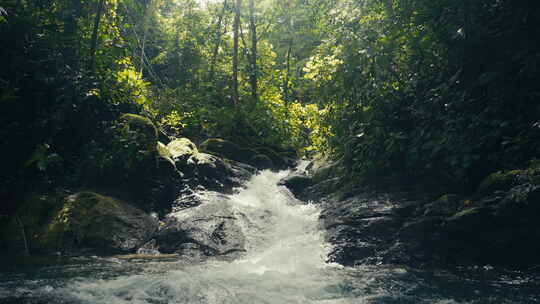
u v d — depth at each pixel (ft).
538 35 20.42
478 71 22.57
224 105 44.29
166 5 62.80
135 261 17.83
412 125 25.16
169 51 55.01
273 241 22.41
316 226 22.58
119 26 36.86
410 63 26.91
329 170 30.86
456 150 20.84
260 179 32.48
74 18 32.78
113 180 25.55
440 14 24.09
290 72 61.05
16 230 19.85
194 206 25.61
